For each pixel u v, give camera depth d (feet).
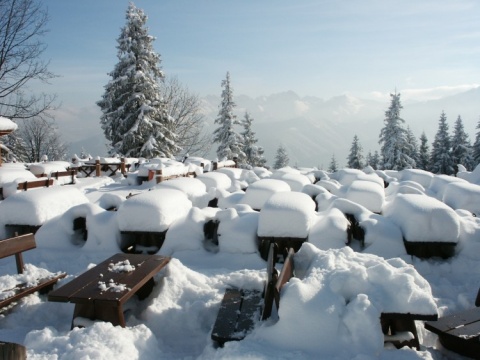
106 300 11.91
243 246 20.84
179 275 16.12
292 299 10.89
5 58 68.28
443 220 19.34
